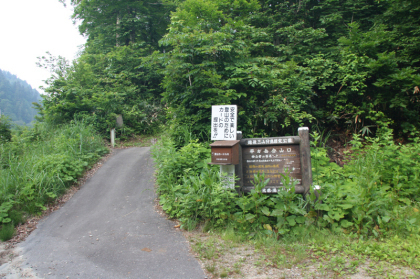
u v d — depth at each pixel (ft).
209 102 24.86
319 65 30.37
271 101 25.96
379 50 30.78
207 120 26.53
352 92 28.78
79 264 12.77
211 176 18.11
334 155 27.66
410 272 11.02
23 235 16.35
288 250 13.35
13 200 19.17
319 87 29.09
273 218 16.26
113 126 40.37
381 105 29.25
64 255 13.73
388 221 14.97
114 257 13.29
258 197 15.64
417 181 19.20
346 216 15.85
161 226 16.81
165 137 28.86
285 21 39.01
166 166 20.57
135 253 13.61
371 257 12.30
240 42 27.91
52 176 21.77
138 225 17.03
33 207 19.10
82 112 40.37
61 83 42.09
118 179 25.40
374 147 21.34
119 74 48.93
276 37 38.65
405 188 19.56
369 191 14.89
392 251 12.59
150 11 61.57
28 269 12.54
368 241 13.87
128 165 29.25
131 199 21.18
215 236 15.19
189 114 26.91
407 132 28.43
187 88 26.43
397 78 26.05
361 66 27.91
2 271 12.44
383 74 28.04
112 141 38.52
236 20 38.06
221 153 16.47
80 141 30.27
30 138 34.09
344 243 13.78
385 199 15.47
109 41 61.77
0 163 25.93
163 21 64.03
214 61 27.02
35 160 23.99
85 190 23.24
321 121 29.81
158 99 52.75
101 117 40.63
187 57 26.63
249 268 11.86
